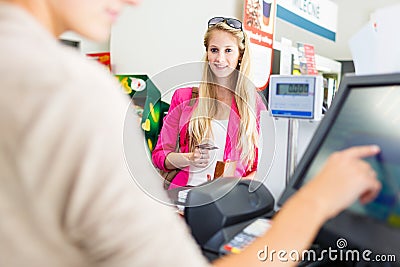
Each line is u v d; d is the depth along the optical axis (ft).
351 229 2.22
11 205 1.49
